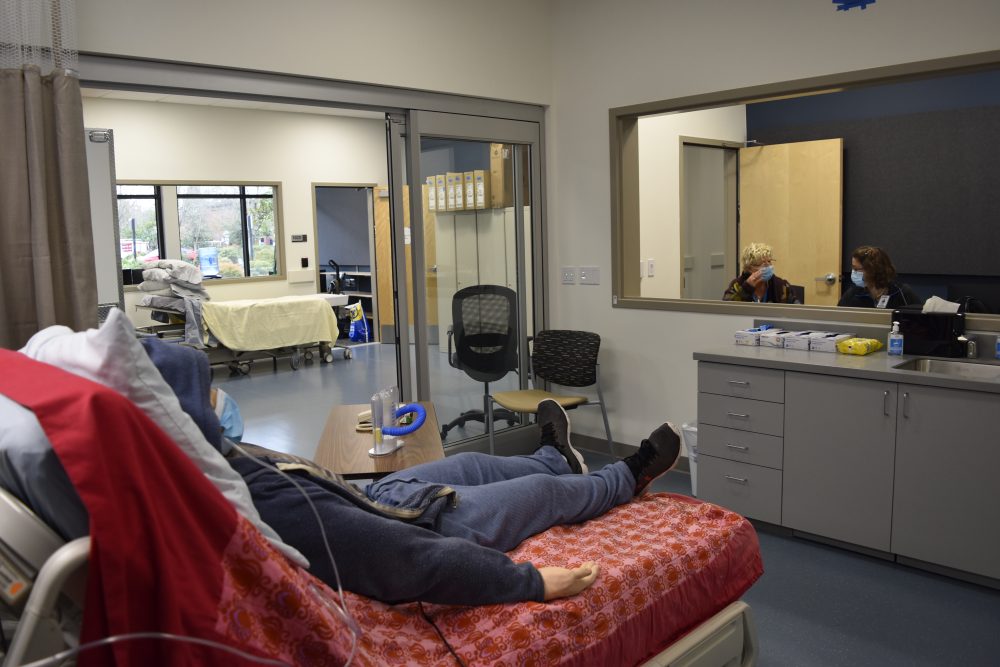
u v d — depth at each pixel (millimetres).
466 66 4359
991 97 4977
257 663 1210
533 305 4980
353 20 3840
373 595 1726
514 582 1789
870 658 2463
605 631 1837
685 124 5496
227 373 7914
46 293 2838
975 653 2477
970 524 2828
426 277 4332
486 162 4625
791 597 2875
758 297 4613
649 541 2189
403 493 2094
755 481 3422
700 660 2084
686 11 4129
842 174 5680
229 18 3404
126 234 8289
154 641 1072
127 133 7941
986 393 2736
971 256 5160
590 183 4711
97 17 3039
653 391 4535
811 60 3689
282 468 1687
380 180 9961
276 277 9219
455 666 1607
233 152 8703
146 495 1066
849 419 3094
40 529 1094
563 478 2387
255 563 1239
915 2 3334
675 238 5469
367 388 7012
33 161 2801
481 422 4766
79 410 1058
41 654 1031
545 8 4777
